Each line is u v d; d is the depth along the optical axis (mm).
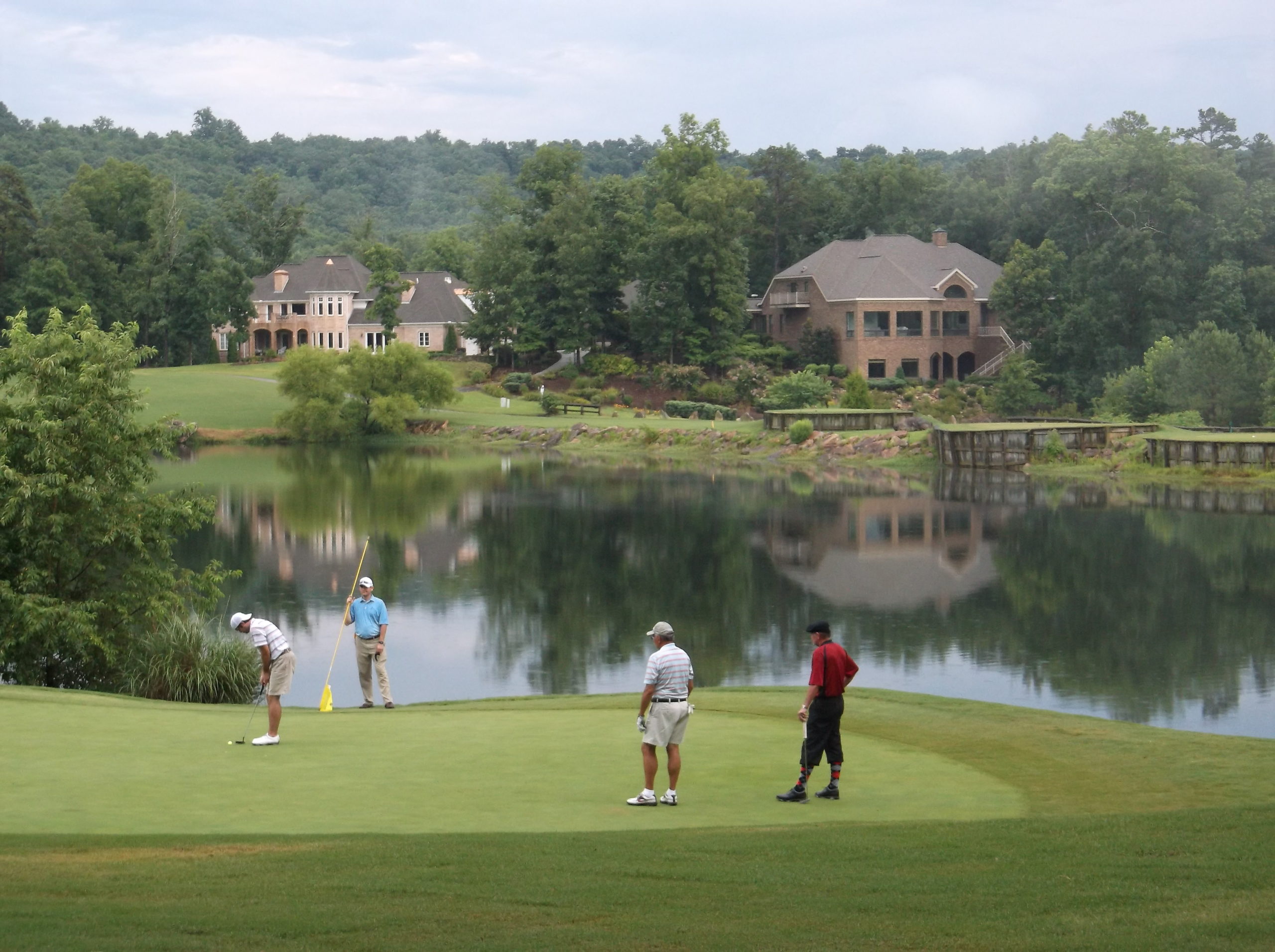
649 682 11969
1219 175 108438
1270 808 11641
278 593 37625
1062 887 8953
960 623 33312
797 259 137000
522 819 11281
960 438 75312
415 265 180125
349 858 9680
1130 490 63906
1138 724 16312
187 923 8109
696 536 49062
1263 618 33500
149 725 15719
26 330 28297
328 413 94188
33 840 10164
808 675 27609
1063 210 113688
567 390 112625
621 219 117438
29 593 26297
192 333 128875
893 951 7703
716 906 8562
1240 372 79500
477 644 31109
